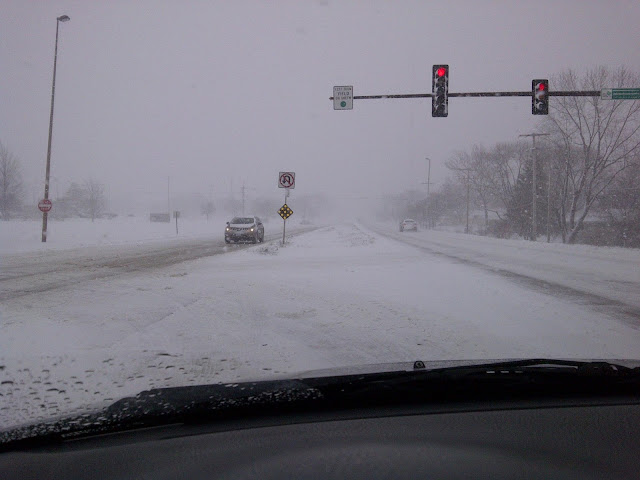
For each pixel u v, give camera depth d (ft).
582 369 12.66
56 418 10.87
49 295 37.35
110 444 9.91
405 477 8.23
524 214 183.52
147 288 41.50
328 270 55.01
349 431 10.34
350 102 60.08
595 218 190.49
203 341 24.36
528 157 187.93
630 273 53.36
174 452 9.41
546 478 8.29
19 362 20.13
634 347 23.45
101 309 32.07
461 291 40.63
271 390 11.54
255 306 33.99
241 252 80.18
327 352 22.48
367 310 32.71
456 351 22.67
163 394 11.50
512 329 27.30
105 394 16.10
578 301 36.29
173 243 104.37
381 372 12.61
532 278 49.01
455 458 8.99
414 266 59.36
